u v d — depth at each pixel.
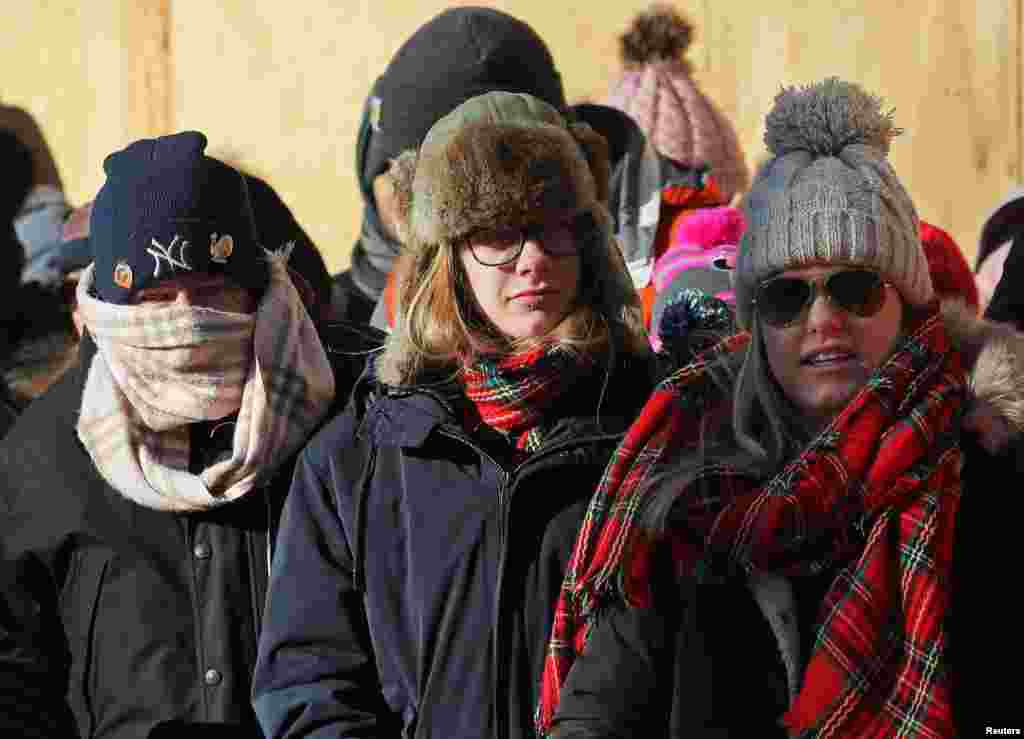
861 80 14.17
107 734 8.26
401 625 7.67
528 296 7.90
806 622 6.80
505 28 10.61
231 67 15.12
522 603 7.52
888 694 6.61
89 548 8.40
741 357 7.41
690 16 14.32
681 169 12.48
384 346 8.41
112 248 8.42
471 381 7.96
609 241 8.13
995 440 6.98
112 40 15.29
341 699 7.59
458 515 7.67
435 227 7.96
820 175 7.12
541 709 7.17
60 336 12.92
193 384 8.45
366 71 14.86
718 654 6.75
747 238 7.28
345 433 8.07
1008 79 13.88
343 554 7.86
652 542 6.95
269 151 15.04
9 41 15.49
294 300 8.74
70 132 15.33
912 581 6.66
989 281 11.55
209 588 8.34
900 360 7.09
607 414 7.89
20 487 8.54
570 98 14.38
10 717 8.22
